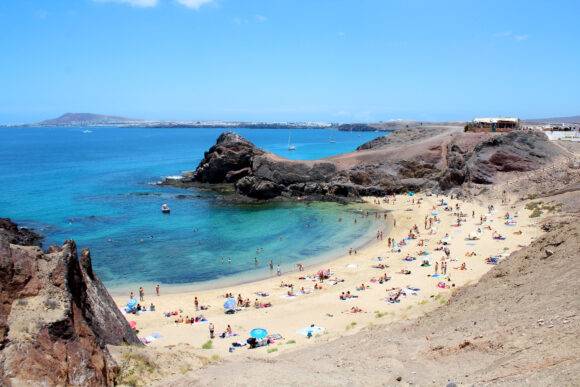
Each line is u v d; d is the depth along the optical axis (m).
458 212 71.56
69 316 14.87
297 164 98.19
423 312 28.62
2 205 84.31
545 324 14.04
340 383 14.17
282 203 89.25
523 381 10.66
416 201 84.69
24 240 55.56
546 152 81.56
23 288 14.76
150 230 66.88
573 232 23.64
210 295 42.06
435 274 43.34
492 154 83.31
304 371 16.47
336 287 42.25
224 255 55.53
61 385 12.98
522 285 20.44
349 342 22.62
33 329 13.63
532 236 54.06
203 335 31.23
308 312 35.19
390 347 18.27
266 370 16.62
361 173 95.88
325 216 76.69
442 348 15.97
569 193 64.69
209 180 108.94
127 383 15.61
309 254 55.91
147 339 30.36
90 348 15.04
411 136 120.38
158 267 50.88
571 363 10.70
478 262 46.84
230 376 15.96
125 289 44.28
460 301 23.94
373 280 43.12
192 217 75.94
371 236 63.50
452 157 92.25
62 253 17.03
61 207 82.75
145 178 122.56
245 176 97.31
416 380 13.33
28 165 156.75
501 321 16.28
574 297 15.31
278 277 47.44
